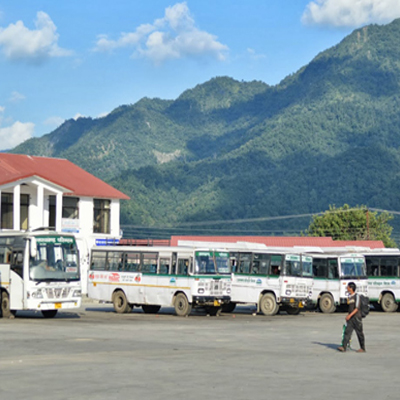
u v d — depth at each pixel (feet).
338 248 159.43
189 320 113.09
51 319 110.52
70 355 62.49
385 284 157.38
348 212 391.86
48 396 42.29
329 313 147.02
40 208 182.60
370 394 44.16
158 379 49.26
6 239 110.01
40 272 106.22
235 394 43.70
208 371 53.57
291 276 131.44
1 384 46.47
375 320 123.65
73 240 110.52
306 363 59.47
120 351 66.18
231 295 136.67
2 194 179.42
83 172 217.56
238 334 88.12
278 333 90.68
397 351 70.64
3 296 108.99
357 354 67.26
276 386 46.93
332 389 45.96
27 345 70.79
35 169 203.82
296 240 261.03
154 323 104.68
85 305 160.04
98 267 135.74
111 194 208.03
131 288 129.39
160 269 125.80
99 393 43.50
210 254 122.62
